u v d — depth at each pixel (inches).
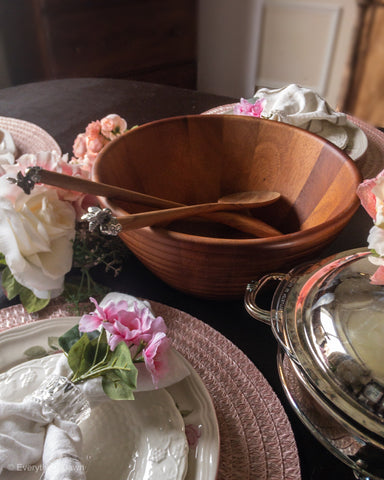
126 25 67.6
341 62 61.8
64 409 13.6
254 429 14.3
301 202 21.1
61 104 33.6
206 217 19.8
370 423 11.3
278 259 14.9
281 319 13.7
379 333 12.0
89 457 13.4
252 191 22.5
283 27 66.1
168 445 13.3
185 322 17.7
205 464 13.1
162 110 32.8
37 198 17.9
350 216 15.8
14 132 29.6
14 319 17.8
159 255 15.5
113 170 19.3
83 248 19.3
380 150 27.8
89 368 14.6
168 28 71.4
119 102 33.8
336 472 14.0
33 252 17.3
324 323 12.7
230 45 74.5
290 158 21.3
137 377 14.7
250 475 13.1
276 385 16.4
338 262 15.0
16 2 60.9
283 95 28.4
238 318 18.9
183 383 15.2
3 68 67.3
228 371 16.0
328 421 12.8
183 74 77.6
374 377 11.6
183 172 22.6
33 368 15.0
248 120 21.5
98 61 68.9
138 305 17.3
